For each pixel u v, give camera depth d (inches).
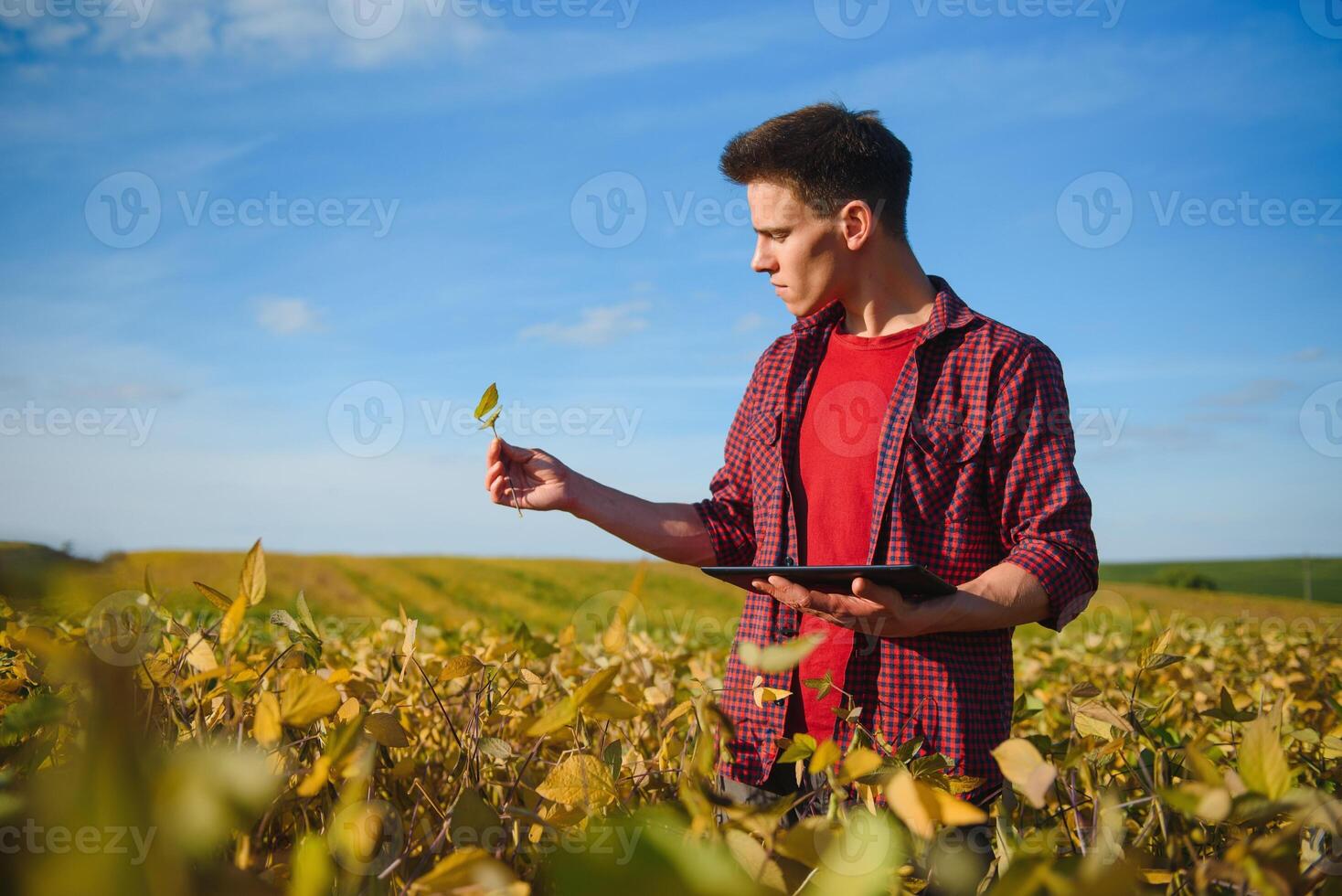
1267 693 93.0
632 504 79.4
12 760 38.0
